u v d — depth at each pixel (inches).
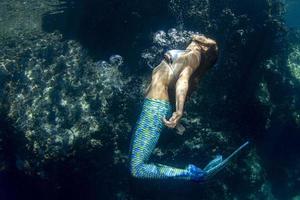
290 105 537.3
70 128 332.2
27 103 346.6
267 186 509.7
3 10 499.2
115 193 382.6
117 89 355.3
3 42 419.8
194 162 390.3
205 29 399.5
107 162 360.8
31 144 335.6
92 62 380.8
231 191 444.5
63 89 347.3
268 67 506.6
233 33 414.6
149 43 391.9
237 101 437.4
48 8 499.8
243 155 448.1
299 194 535.2
